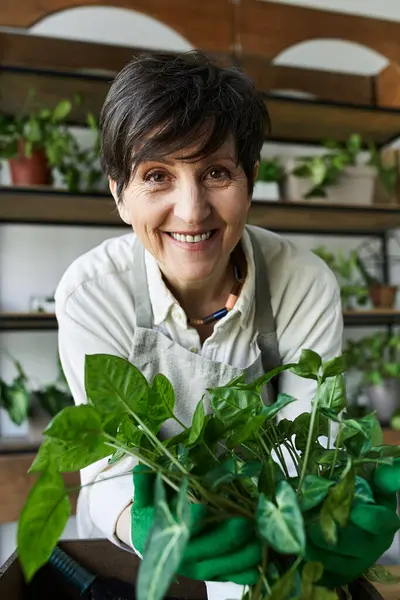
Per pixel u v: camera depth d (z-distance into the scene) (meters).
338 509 0.40
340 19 1.98
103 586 0.66
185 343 0.91
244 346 0.93
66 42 1.87
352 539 0.43
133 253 0.94
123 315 0.91
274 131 2.16
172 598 0.67
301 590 0.38
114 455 0.51
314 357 0.51
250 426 0.44
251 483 0.45
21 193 1.62
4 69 1.62
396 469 0.46
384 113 2.01
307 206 1.85
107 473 0.76
